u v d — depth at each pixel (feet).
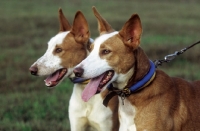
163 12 105.81
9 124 28.96
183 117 19.26
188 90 19.99
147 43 57.47
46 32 72.49
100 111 23.06
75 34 24.12
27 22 82.99
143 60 19.30
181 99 19.56
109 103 22.95
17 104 33.47
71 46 23.86
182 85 20.06
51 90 37.55
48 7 115.85
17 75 42.24
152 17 94.32
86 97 18.93
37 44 60.34
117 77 19.24
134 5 125.39
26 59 49.65
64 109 32.24
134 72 19.27
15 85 39.22
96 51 19.30
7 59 49.39
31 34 69.77
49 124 29.25
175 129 19.13
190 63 47.60
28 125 28.66
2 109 32.12
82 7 118.11
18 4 121.60
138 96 19.16
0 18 87.15
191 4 130.93
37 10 106.63
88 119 23.50
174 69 44.45
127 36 19.15
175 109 19.21
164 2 136.56
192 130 19.52
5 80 40.45
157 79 19.48
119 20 84.79
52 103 33.58
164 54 51.19
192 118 19.49
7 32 71.82
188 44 57.06
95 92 18.97
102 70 19.03
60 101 34.17
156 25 79.41
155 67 20.01
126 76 19.24
